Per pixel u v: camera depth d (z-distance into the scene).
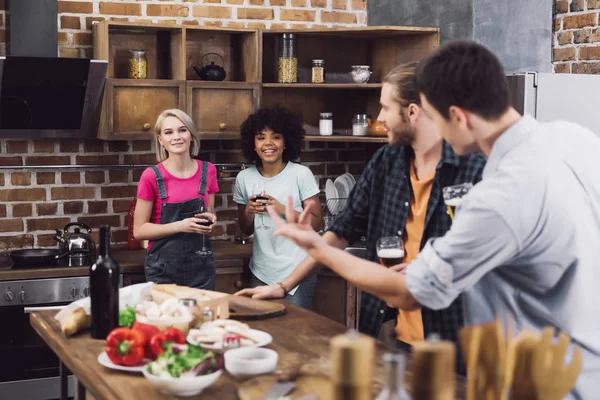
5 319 3.99
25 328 4.01
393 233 2.66
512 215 1.77
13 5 4.10
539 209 1.77
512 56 4.49
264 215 4.05
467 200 1.84
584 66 4.46
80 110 4.23
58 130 4.26
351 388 1.11
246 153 4.20
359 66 4.65
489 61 1.84
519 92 3.93
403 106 2.53
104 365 2.09
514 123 1.85
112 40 4.46
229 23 4.78
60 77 4.08
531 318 1.93
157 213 3.95
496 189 1.79
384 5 4.95
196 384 1.86
